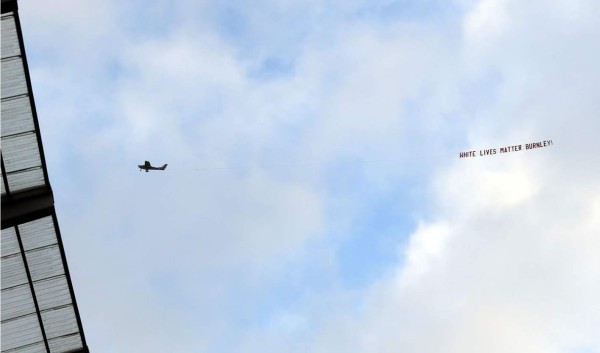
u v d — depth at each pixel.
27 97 24.94
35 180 26.09
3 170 25.45
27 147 25.56
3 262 26.94
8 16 23.22
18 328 28.27
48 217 26.45
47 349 29.14
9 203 25.77
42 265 27.53
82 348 29.67
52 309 28.44
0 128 24.56
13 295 27.70
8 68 24.31
